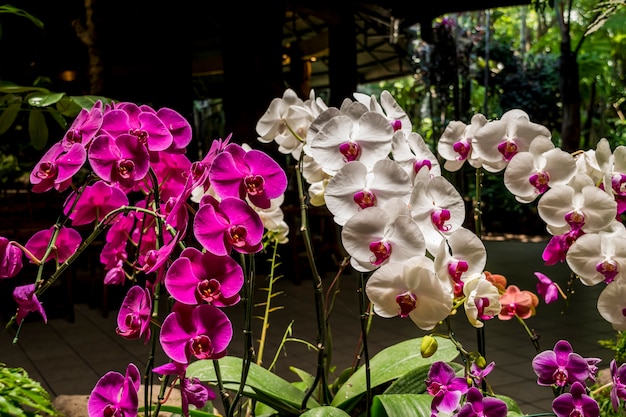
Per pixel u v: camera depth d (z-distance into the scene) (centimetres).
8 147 724
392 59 1112
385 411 120
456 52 1167
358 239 88
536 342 115
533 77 1273
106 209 97
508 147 110
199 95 1212
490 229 1102
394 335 455
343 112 108
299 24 1005
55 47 780
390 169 94
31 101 195
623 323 94
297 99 133
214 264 79
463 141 116
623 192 102
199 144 1303
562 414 92
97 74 554
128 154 87
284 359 391
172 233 87
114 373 83
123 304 83
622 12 1091
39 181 88
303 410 121
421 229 92
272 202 147
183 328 78
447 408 93
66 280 513
